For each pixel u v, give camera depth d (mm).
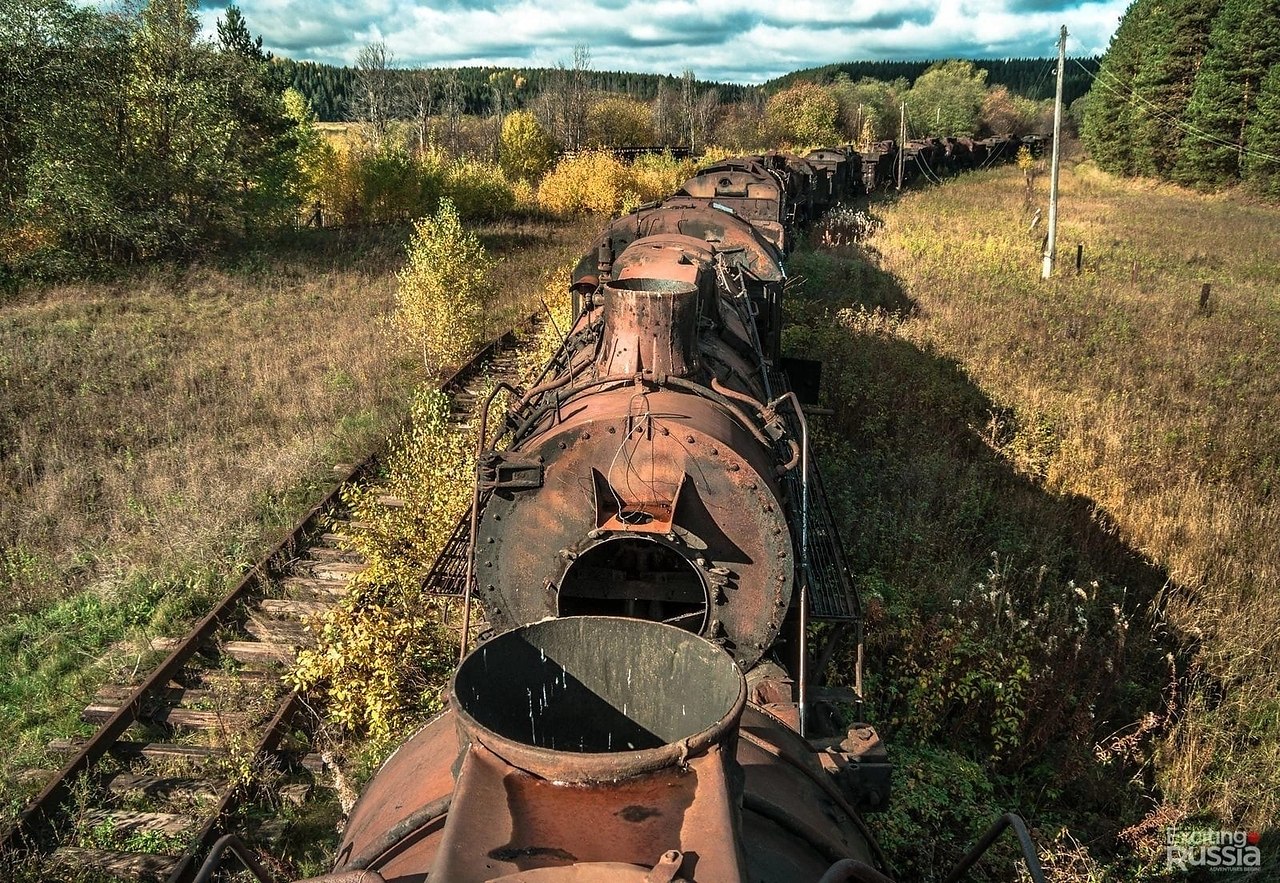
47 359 15320
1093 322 18547
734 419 5969
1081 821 6332
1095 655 7594
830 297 19938
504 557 5473
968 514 10336
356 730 7270
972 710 6992
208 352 16469
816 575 6516
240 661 7992
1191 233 33469
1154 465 11523
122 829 6105
